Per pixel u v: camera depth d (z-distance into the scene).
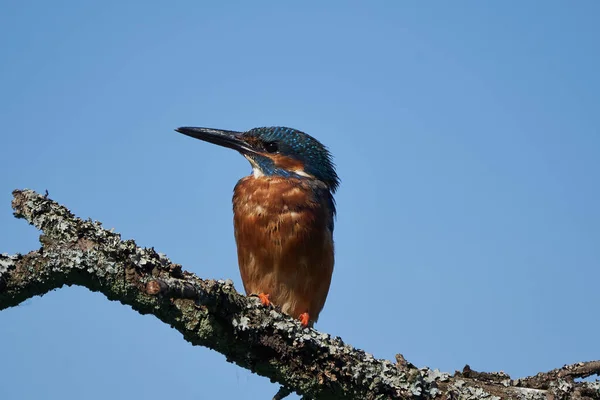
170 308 8.01
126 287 7.90
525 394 8.98
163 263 8.19
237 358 8.34
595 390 9.09
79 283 8.05
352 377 8.42
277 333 8.32
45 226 8.35
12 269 7.86
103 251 7.98
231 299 8.16
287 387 8.73
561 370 9.42
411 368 8.80
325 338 8.55
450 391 8.75
